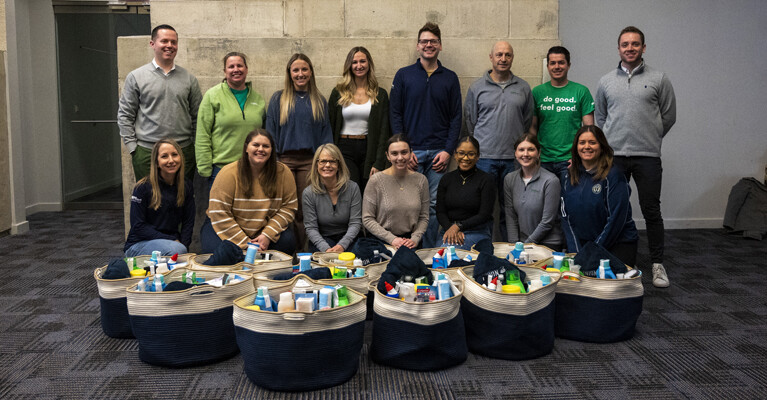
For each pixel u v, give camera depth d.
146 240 3.30
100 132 6.57
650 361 2.52
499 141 3.80
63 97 6.47
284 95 3.67
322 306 2.26
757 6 5.12
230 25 4.16
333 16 4.15
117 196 6.65
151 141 3.71
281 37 4.16
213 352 2.45
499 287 2.54
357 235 3.59
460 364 2.47
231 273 2.71
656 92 3.64
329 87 4.19
